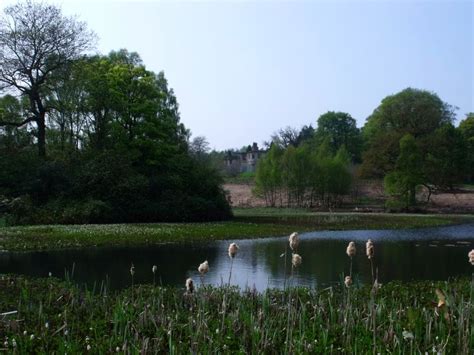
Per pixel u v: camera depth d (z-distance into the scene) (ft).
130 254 67.41
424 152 202.90
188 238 86.07
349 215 166.40
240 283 47.03
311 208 212.43
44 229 90.84
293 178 219.41
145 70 161.07
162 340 22.76
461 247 80.64
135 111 151.84
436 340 22.38
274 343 22.29
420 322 24.76
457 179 202.69
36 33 127.54
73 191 122.62
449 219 150.20
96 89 140.15
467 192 243.60
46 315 28.12
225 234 93.09
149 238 83.87
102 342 22.82
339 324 26.11
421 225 127.85
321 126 356.79
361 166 212.02
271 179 222.89
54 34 130.00
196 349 20.02
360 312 28.04
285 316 27.30
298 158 220.02
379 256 69.05
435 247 80.53
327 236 97.45
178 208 130.72
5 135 137.59
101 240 79.56
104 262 60.29
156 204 128.26
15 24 127.24
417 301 33.63
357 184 234.58
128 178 128.36
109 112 148.97
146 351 20.42
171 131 167.73
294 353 20.61
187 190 140.46
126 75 154.81
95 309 30.09
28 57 128.67
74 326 26.12
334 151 338.34
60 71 132.77
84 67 139.95
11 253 67.36
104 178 123.54
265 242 84.33
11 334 24.17
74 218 112.47
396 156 204.23
